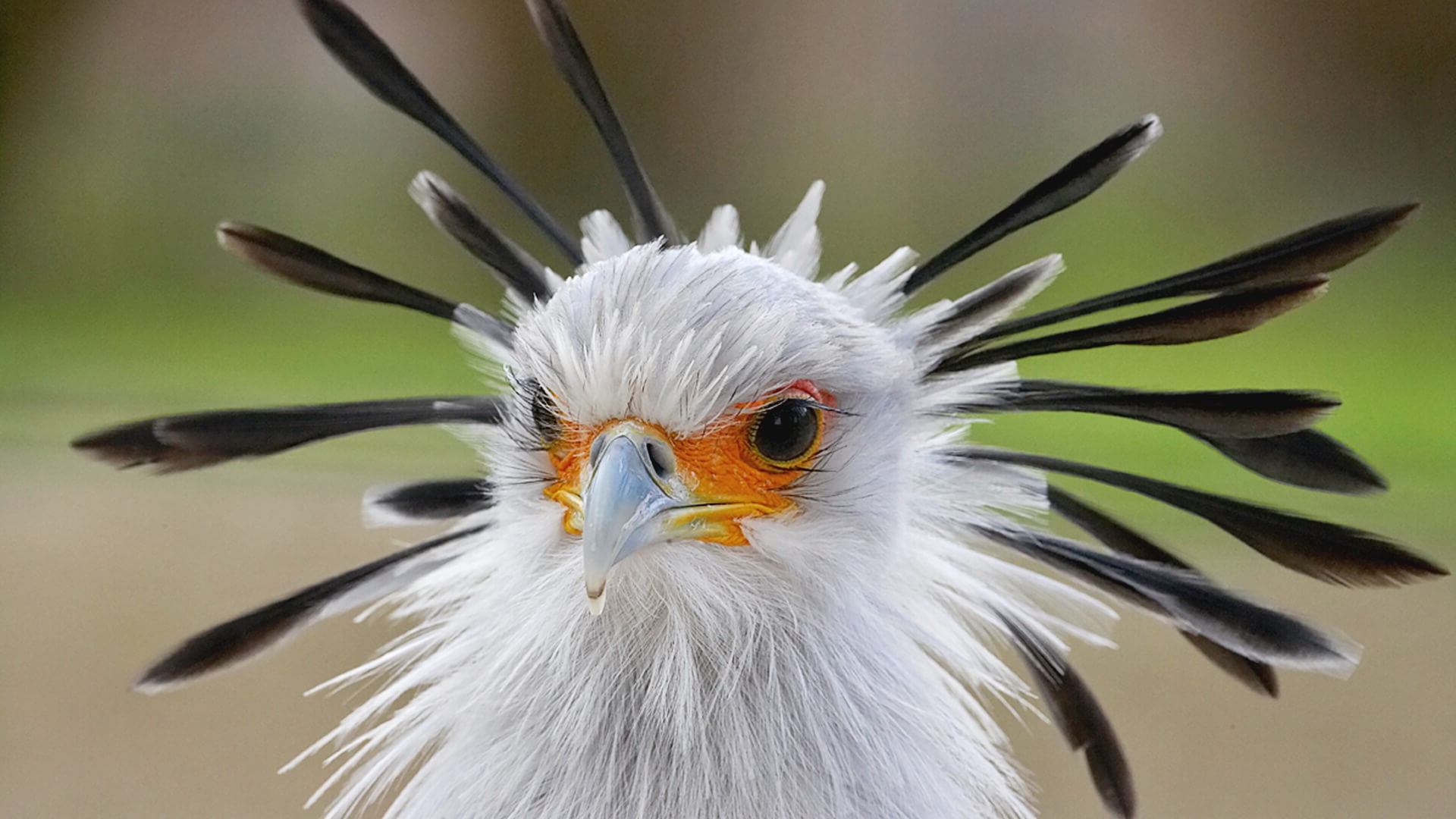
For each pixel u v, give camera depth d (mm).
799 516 2857
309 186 5770
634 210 2912
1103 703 3457
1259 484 3711
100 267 5926
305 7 2898
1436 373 4910
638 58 5480
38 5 6000
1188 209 5297
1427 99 5523
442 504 2912
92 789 3123
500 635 2861
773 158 5469
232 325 5562
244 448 2891
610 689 2854
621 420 2850
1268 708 3473
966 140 5477
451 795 2861
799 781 2852
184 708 3430
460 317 2902
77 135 6102
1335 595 3859
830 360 2854
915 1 5562
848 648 2859
